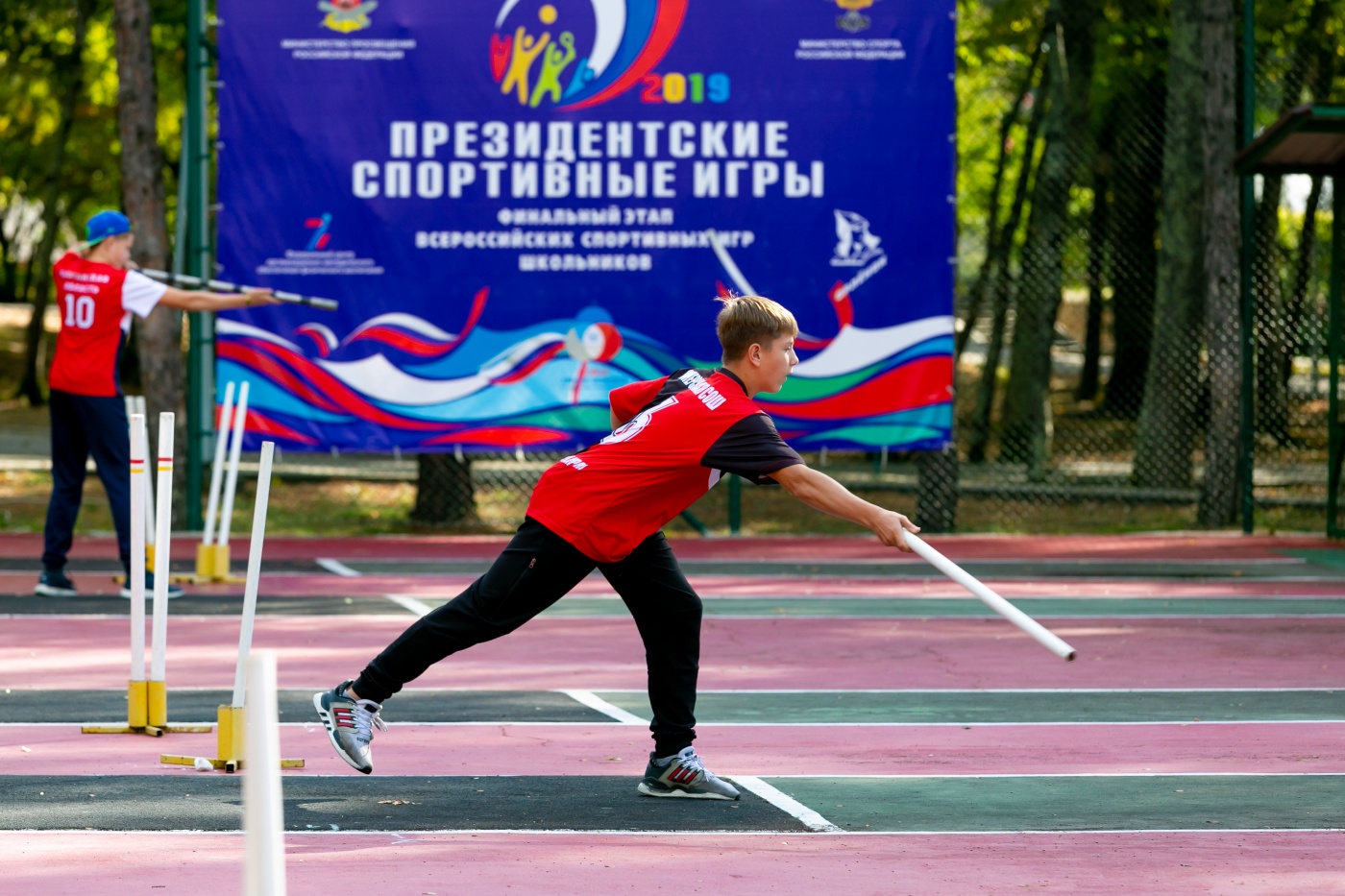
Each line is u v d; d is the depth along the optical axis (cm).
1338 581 1596
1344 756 818
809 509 2255
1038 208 2734
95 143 3841
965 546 1884
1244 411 1998
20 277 7056
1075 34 2664
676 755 700
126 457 1410
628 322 1884
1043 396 2636
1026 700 981
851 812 683
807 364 1889
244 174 1862
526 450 1888
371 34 1862
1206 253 2030
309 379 1870
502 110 1872
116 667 1063
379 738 841
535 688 1005
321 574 1609
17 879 555
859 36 1877
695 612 696
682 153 1878
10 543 1844
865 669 1095
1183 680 1059
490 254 1878
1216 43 1994
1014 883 571
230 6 1858
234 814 658
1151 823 670
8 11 3098
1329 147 1764
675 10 1870
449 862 586
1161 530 2041
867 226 1886
